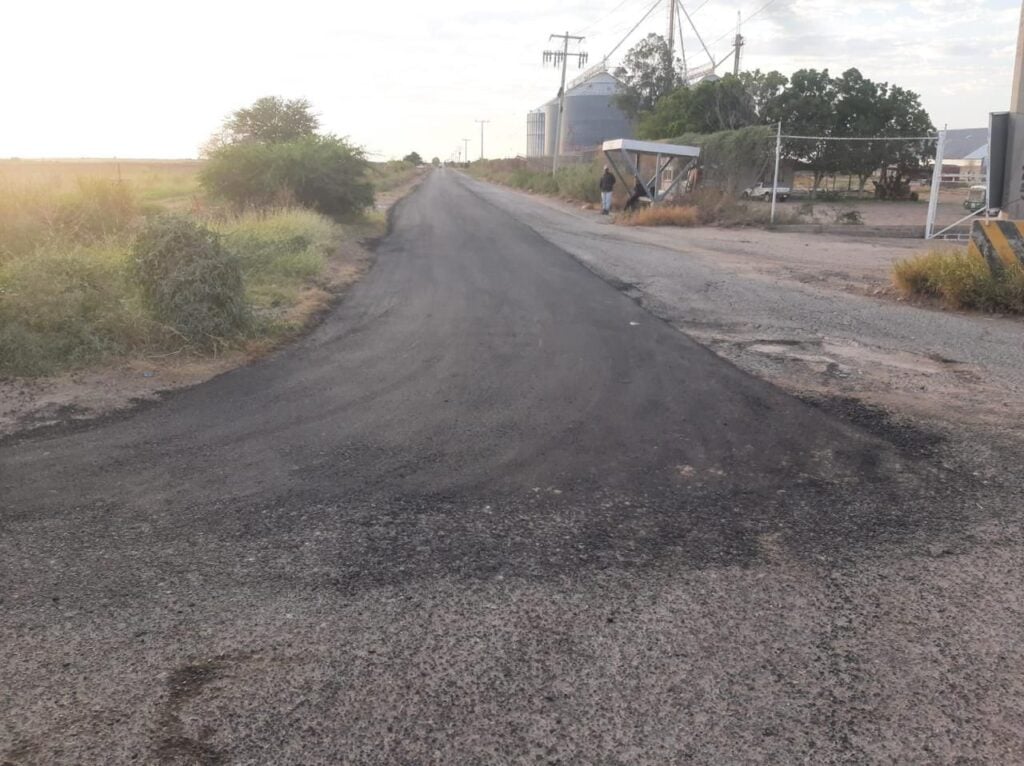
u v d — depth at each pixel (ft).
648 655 11.44
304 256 46.29
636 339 32.12
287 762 9.32
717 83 146.10
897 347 31.09
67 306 27.12
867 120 140.77
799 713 10.26
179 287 28.43
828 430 21.27
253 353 28.89
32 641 11.60
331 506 16.37
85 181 50.24
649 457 19.29
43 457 18.84
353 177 79.51
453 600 12.85
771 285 46.34
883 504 16.70
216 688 10.64
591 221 93.09
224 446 19.76
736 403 23.65
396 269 51.24
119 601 12.71
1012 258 38.96
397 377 26.25
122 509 16.10
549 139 245.45
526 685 10.76
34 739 9.62
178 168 180.65
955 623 12.35
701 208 90.48
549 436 20.72
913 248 66.59
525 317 36.24
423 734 9.82
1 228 40.04
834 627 12.20
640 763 9.38
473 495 16.99
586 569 13.89
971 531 15.48
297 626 12.09
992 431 21.24
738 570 13.92
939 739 9.80
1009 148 44.96
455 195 152.15
